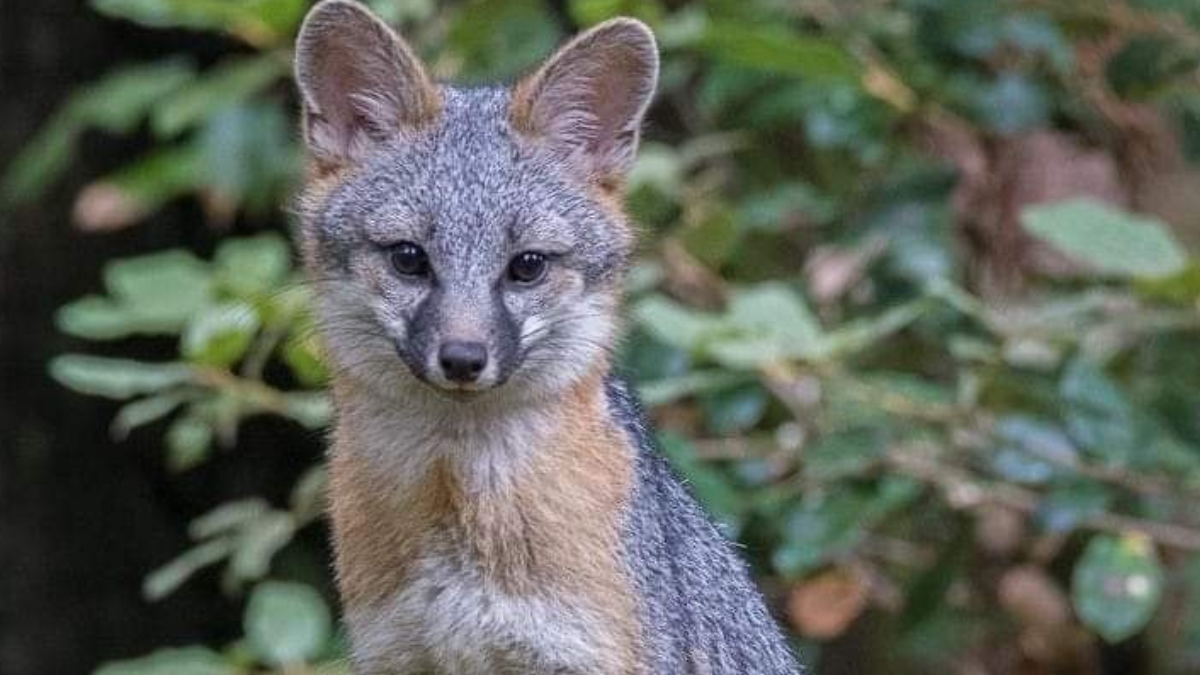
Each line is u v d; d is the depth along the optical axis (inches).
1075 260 521.7
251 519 477.7
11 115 619.2
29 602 627.2
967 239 525.7
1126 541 422.9
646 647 342.6
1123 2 482.9
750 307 421.1
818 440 445.1
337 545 348.5
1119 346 468.4
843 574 461.1
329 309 346.9
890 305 472.4
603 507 341.7
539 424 340.2
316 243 349.1
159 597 619.2
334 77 356.2
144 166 506.0
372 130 354.3
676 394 422.9
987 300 519.2
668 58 512.4
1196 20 473.4
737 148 504.4
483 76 482.6
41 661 627.8
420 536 339.6
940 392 446.3
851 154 500.7
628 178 378.6
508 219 340.8
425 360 330.3
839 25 489.7
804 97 480.1
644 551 347.9
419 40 492.7
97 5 480.4
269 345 441.4
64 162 574.9
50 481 628.4
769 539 466.6
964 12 474.9
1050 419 459.8
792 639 468.8
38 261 622.5
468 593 338.6
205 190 518.3
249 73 476.7
